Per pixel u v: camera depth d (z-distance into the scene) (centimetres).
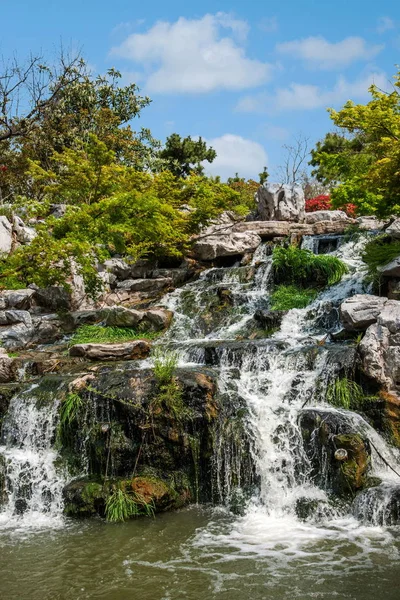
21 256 1457
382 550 765
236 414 1022
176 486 984
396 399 1011
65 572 733
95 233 1566
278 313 1437
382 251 1461
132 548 798
